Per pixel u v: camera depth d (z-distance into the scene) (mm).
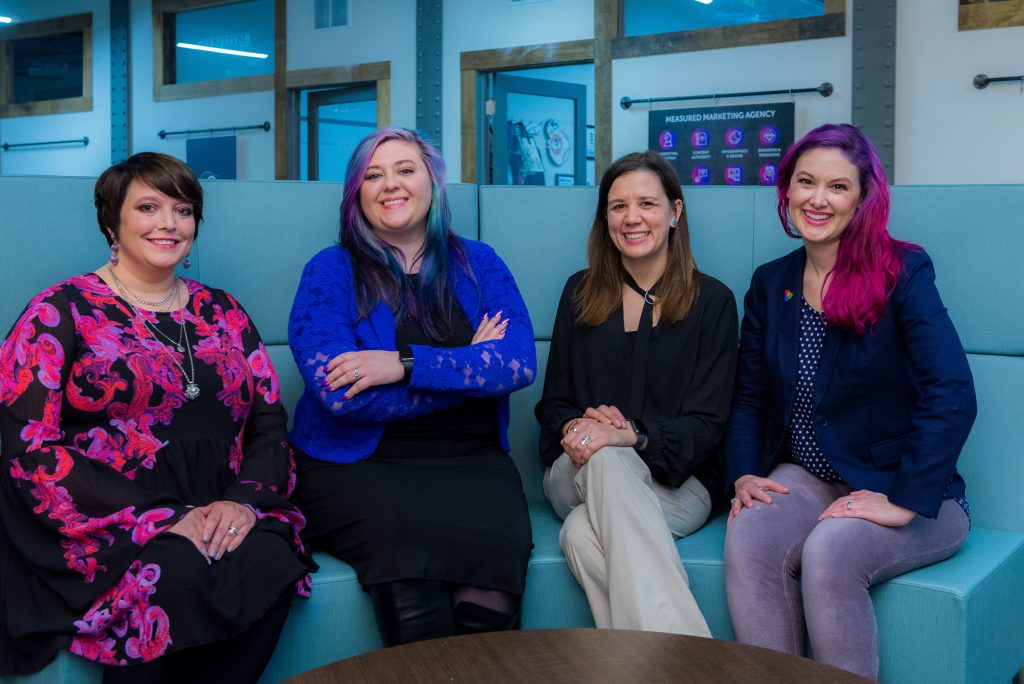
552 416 2145
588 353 2186
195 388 1818
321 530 1889
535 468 2424
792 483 1983
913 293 1892
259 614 1612
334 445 1989
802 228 1956
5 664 1564
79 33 9539
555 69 7930
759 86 6184
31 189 2129
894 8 5676
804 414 2025
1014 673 1982
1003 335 2236
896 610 1774
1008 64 5391
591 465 1859
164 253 1833
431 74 7414
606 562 1793
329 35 7914
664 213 2094
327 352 1941
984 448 2219
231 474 1859
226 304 1979
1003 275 2236
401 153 2082
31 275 2123
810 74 6012
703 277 2174
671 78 6484
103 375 1729
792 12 6430
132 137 9219
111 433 1746
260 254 2320
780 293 2088
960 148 5559
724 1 6688
